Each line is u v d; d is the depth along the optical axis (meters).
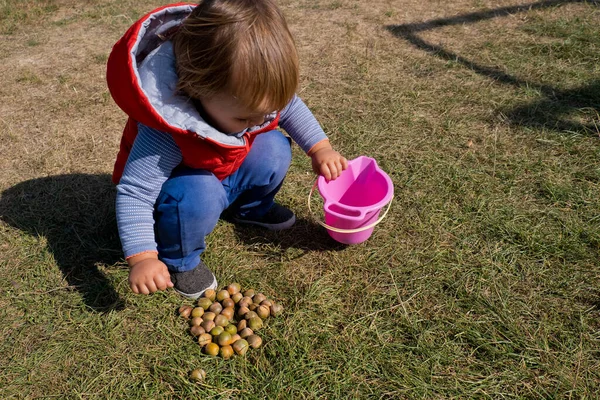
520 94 3.01
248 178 1.99
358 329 1.76
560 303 1.81
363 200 2.12
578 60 3.30
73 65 3.55
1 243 2.11
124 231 1.60
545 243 2.04
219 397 1.56
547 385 1.56
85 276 1.97
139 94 1.42
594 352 1.64
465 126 2.77
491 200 2.27
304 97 3.07
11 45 3.87
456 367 1.62
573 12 3.95
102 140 2.78
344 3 4.39
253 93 1.39
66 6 4.58
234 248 2.10
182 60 1.45
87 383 1.61
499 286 1.88
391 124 2.80
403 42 3.68
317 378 1.61
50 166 2.57
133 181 1.61
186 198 1.70
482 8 4.16
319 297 1.87
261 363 1.66
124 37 1.49
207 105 1.50
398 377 1.60
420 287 1.89
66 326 1.78
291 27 3.98
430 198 2.29
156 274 1.55
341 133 2.75
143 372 1.64
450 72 3.27
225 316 1.77
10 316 1.82
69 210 2.29
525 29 3.73
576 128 2.68
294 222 2.22
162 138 1.59
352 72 3.33
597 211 2.17
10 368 1.65
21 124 2.91
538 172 2.41
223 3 1.39
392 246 2.08
